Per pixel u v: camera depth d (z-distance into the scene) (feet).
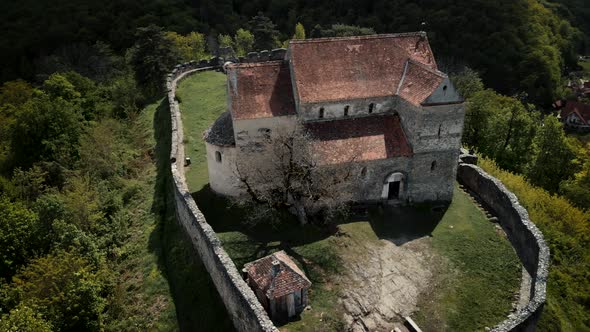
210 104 215.51
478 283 123.85
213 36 343.26
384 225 141.59
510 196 145.69
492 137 231.09
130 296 128.36
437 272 126.21
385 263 127.54
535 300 111.34
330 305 114.93
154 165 182.19
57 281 122.11
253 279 112.68
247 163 143.74
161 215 153.48
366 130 146.10
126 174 182.91
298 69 144.97
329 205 137.69
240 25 360.07
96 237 148.15
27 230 144.87
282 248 128.26
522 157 228.43
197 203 147.54
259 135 142.00
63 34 332.80
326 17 339.36
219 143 141.49
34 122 196.03
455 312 115.34
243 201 137.18
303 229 135.03
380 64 151.43
